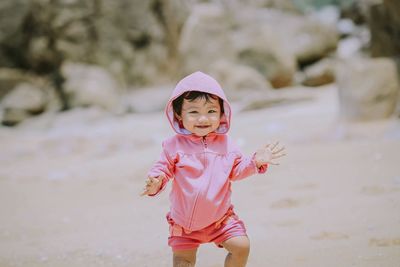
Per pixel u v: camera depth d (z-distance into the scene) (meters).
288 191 6.85
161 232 5.46
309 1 32.88
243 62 21.00
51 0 21.42
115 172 9.69
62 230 5.95
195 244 3.44
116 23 22.41
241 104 17.55
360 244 4.47
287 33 23.52
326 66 22.42
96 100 20.12
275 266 4.14
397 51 13.38
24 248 5.28
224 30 21.19
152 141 12.98
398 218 5.13
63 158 12.10
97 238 5.44
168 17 23.45
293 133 11.63
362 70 11.73
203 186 3.37
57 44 21.53
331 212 5.61
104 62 22.06
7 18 21.52
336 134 10.59
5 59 21.62
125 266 4.47
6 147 13.93
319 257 4.24
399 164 7.57
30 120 19.16
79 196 7.95
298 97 17.39
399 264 3.92
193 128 3.48
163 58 23.17
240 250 3.34
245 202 6.51
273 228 5.25
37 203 7.62
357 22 27.66
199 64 20.69
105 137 14.00
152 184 3.41
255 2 24.73
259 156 3.43
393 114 11.49
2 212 7.11
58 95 20.81
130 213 6.51
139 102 20.30
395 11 12.52
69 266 4.60
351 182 6.90
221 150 3.52
